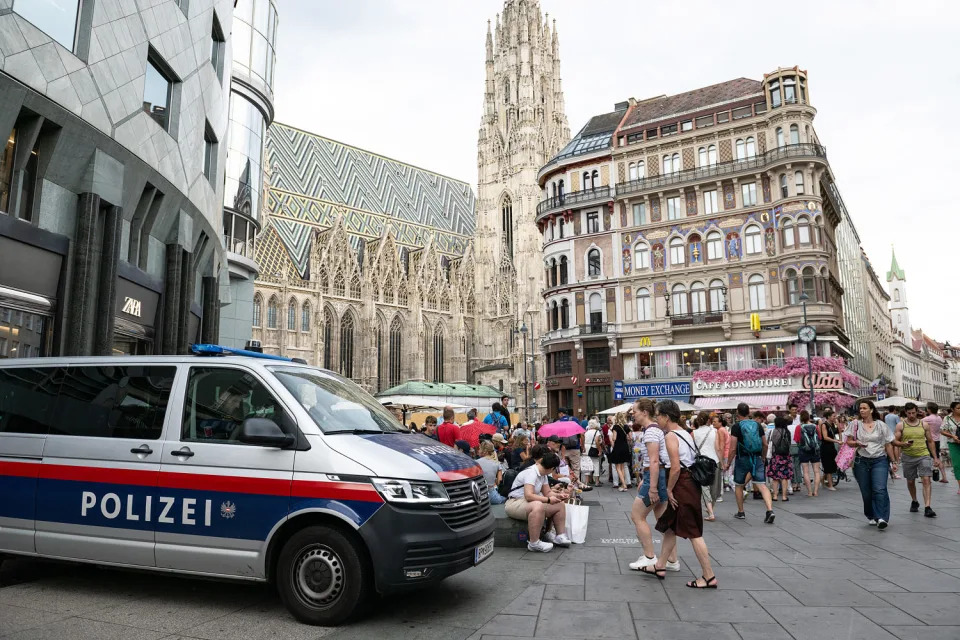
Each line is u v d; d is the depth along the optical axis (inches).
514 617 288.4
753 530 531.8
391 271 4094.5
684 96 2009.1
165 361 328.8
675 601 313.6
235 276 1572.3
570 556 432.1
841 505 692.7
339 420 315.0
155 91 853.2
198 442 306.0
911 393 5108.3
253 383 313.1
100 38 681.6
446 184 5285.4
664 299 1813.5
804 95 1707.7
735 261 1728.6
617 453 887.1
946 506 661.9
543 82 4515.3
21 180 617.3
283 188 3934.5
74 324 673.0
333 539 278.2
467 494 308.3
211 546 293.6
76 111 642.8
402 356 4077.3
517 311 4092.0
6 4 553.3
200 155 1008.2
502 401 847.1
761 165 1715.1
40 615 283.3
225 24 1168.2
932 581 345.4
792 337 1622.8
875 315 3634.4
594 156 1963.6
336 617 273.7
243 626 274.1
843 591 327.3
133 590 326.6
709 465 344.8
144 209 843.4
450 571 288.8
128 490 308.2
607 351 1891.0
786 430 753.6
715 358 1734.7
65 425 328.2
